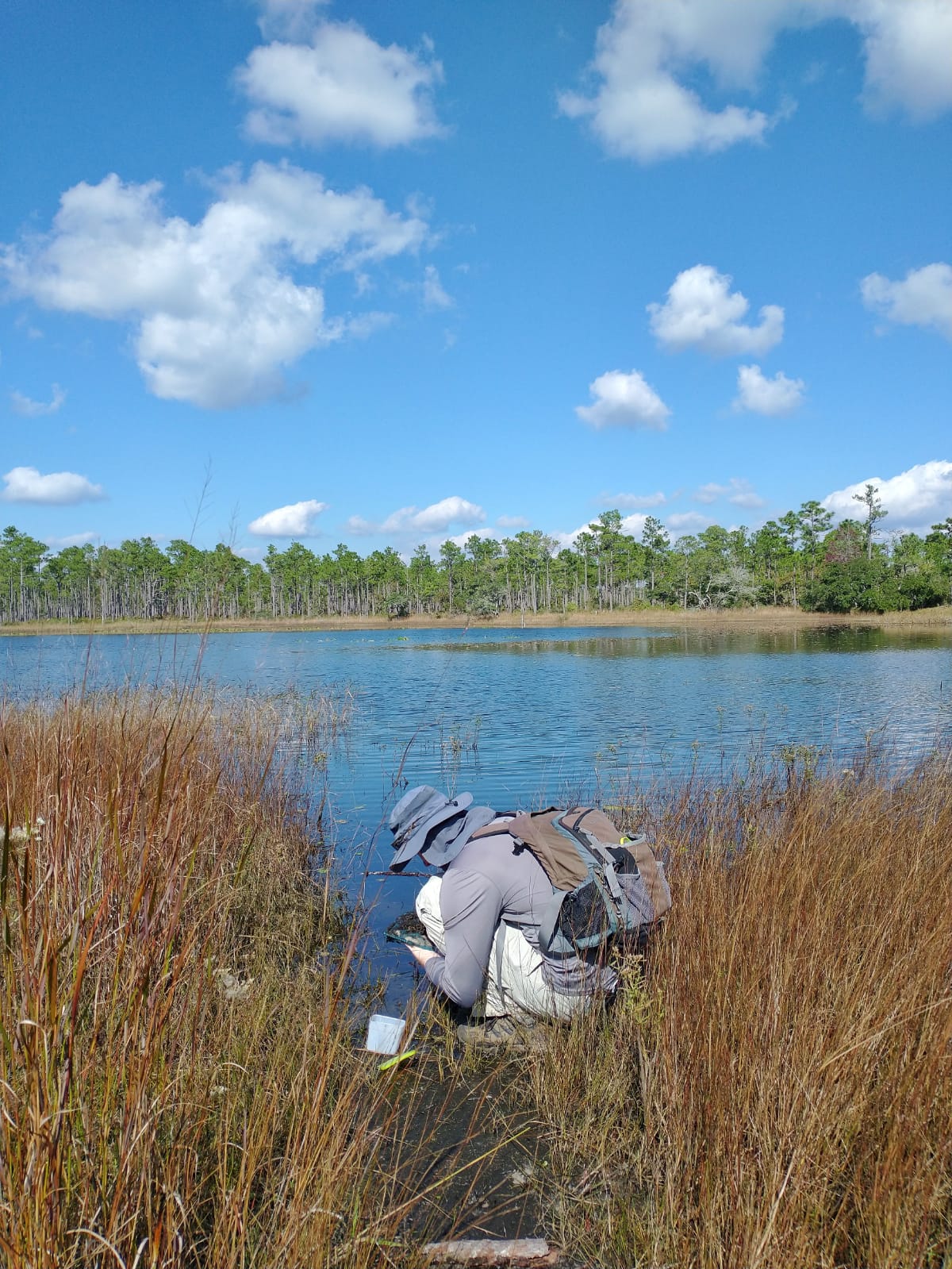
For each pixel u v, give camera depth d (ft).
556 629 195.11
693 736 36.29
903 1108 6.52
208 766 12.71
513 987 10.10
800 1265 5.63
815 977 8.11
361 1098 8.70
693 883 11.03
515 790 25.32
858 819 14.57
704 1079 7.40
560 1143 8.18
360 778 27.22
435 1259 6.52
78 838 7.24
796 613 258.78
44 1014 5.45
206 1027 8.18
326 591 302.04
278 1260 5.52
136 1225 5.33
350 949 7.66
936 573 244.22
